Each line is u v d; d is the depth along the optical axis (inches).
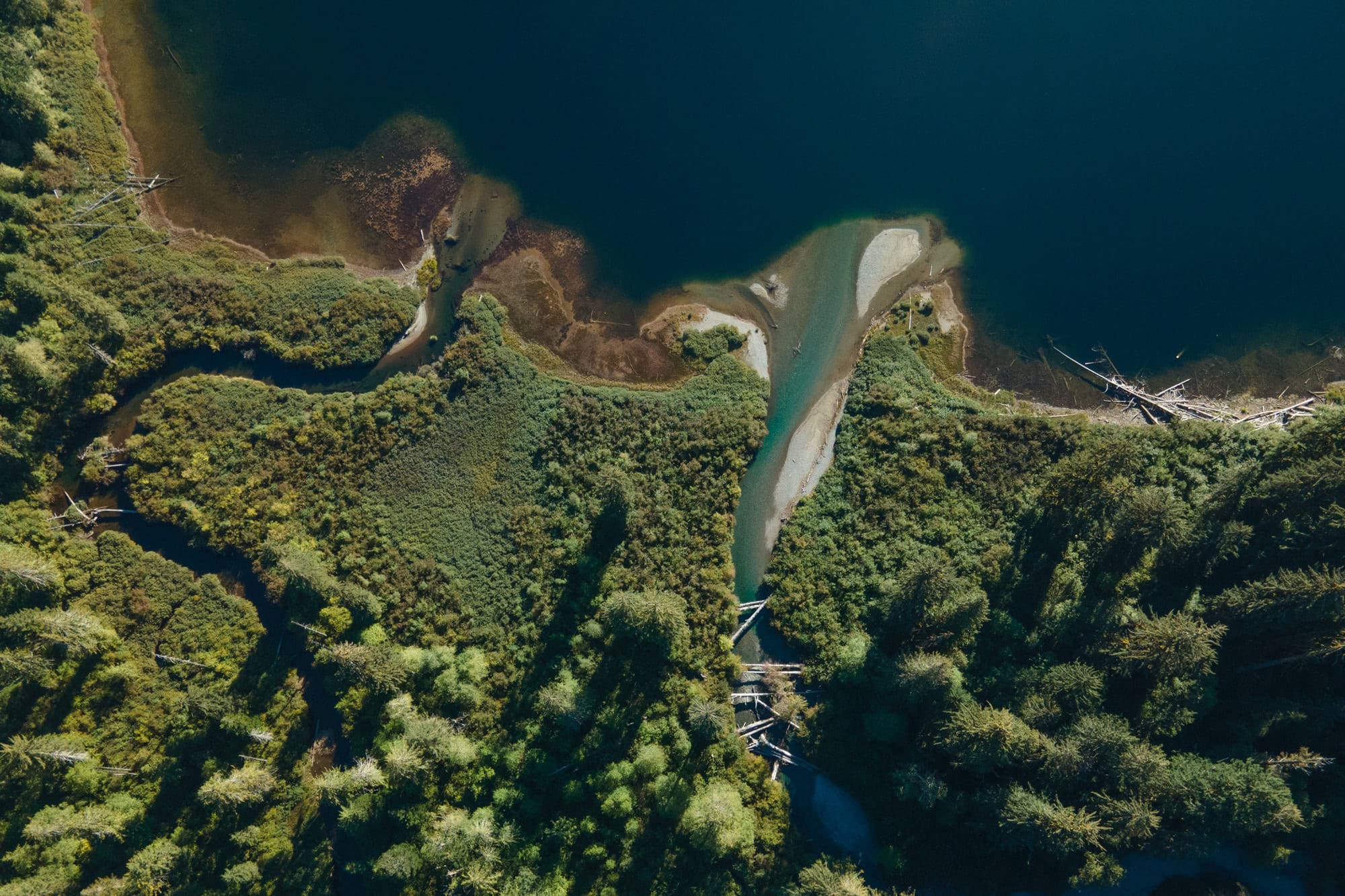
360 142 3331.7
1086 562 2748.5
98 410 3051.2
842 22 3336.6
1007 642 2711.6
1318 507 2390.5
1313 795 2444.6
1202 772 2336.4
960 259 3238.2
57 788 2746.1
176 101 3316.9
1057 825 2294.5
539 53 3361.2
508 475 3075.8
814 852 2780.5
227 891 2755.9
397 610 2935.5
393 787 2706.7
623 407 3122.5
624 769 2723.9
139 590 2947.8
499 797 2709.2
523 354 3201.3
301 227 3284.9
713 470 3046.3
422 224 3289.9
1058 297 3198.8
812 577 2947.8
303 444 3058.6
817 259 3255.4
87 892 2618.1
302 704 2891.2
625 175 3314.5
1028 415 3048.7
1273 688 2524.6
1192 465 2847.0
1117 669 2532.0
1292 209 3203.7
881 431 3038.9
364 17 3371.1
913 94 3321.9
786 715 2829.7
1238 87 3277.6
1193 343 3152.1
